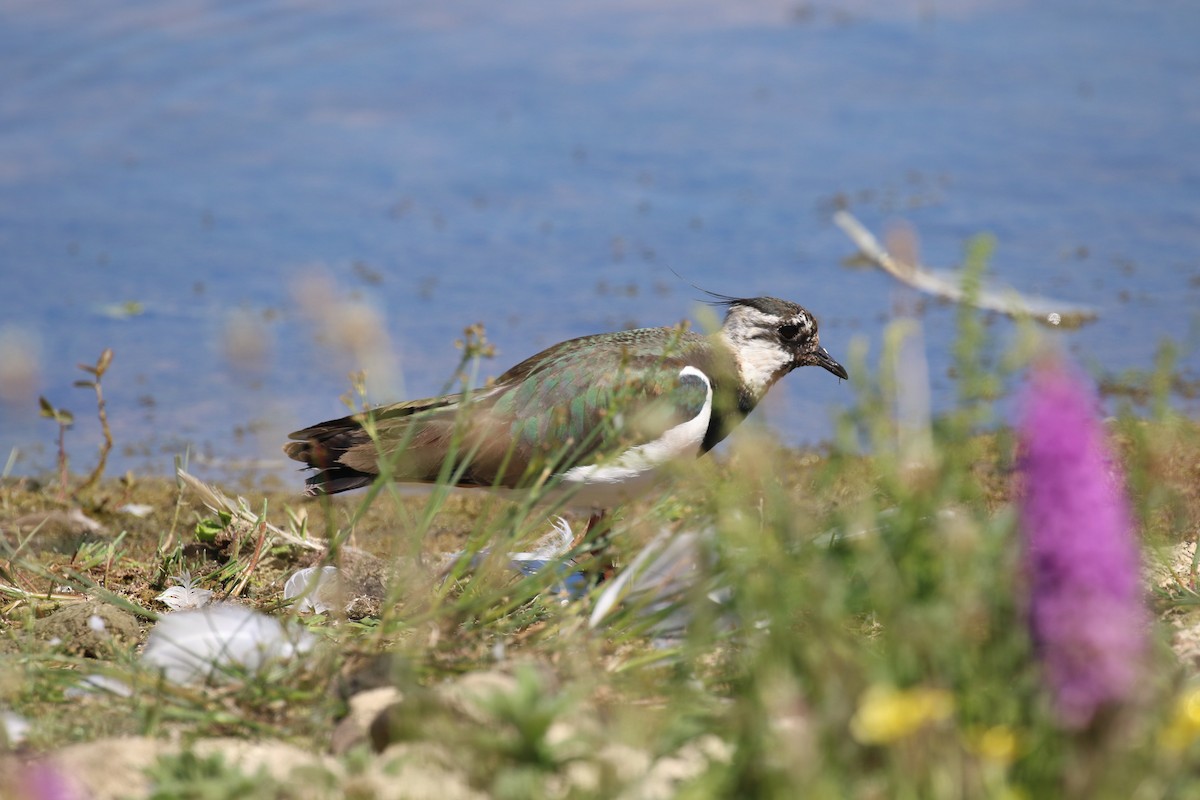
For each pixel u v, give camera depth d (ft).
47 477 47.19
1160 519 32.78
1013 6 90.99
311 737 24.67
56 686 26.76
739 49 83.66
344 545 37.70
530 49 83.71
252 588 34.60
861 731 19.26
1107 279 57.88
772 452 30.81
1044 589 17.47
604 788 20.20
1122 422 35.45
